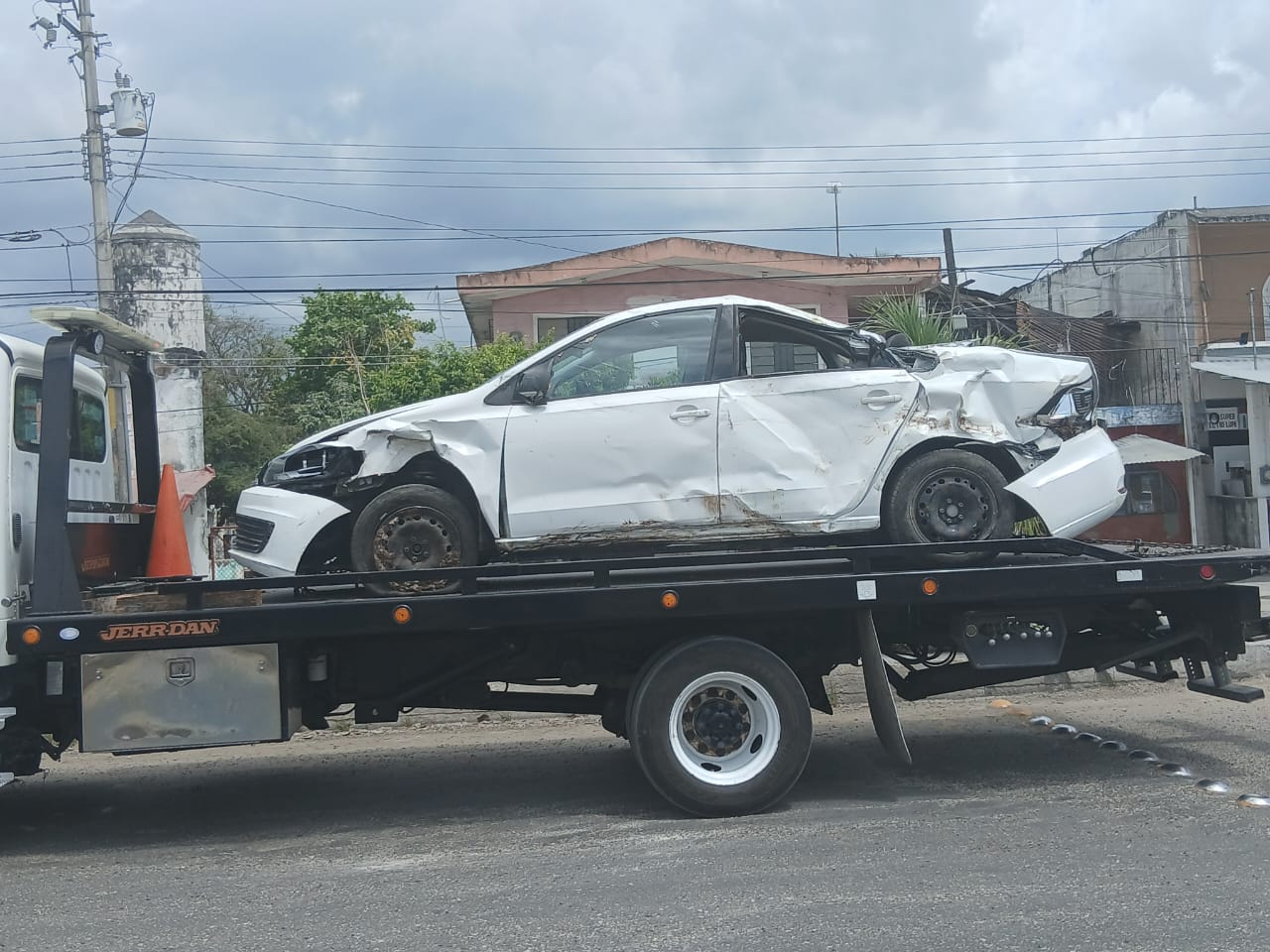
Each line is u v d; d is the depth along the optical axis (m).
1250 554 6.44
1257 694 6.47
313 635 5.87
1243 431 23.16
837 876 4.84
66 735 6.17
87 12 21.33
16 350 6.05
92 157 21.47
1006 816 5.75
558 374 6.43
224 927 4.51
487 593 5.95
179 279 25.50
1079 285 29.06
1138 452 21.58
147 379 7.61
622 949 4.07
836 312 22.14
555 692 7.34
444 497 6.27
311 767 7.85
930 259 21.61
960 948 3.97
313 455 6.40
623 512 6.29
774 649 6.49
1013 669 6.96
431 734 8.81
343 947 4.21
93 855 5.85
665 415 6.31
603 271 22.06
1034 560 6.74
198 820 6.55
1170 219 24.11
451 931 4.33
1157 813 5.71
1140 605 6.73
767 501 6.32
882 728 6.30
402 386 21.08
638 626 6.33
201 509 21.88
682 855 5.25
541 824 6.02
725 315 6.55
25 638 5.69
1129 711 8.58
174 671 5.86
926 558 6.36
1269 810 5.72
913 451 6.48
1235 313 23.92
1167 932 4.07
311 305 29.45
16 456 5.95
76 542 6.21
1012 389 6.53
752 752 6.06
